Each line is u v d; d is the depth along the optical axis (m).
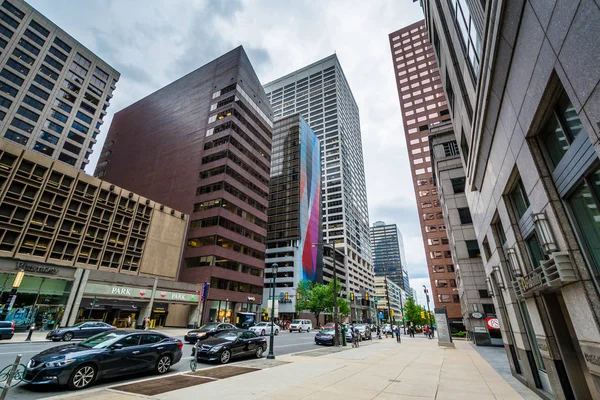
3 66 51.19
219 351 12.52
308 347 21.36
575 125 4.59
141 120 79.81
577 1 3.57
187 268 50.19
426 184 70.12
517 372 10.10
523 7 5.04
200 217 54.06
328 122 133.12
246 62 72.25
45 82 56.25
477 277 29.02
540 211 5.81
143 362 9.32
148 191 64.81
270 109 79.12
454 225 31.31
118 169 74.69
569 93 4.06
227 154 58.00
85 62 63.50
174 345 10.59
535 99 5.25
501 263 10.19
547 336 6.64
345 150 132.88
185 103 72.75
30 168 31.62
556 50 4.25
